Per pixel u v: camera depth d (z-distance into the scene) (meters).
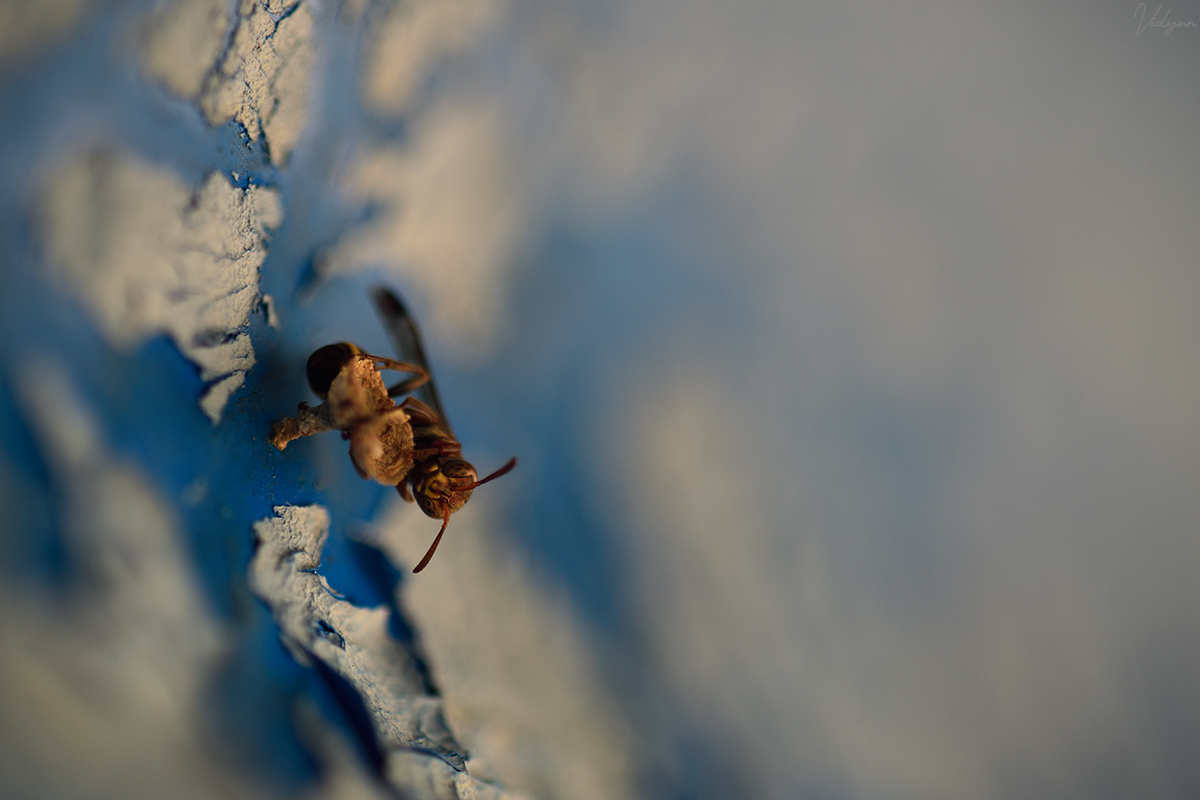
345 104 0.14
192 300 0.12
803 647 0.16
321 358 0.10
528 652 0.14
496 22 0.17
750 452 0.18
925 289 0.19
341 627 0.12
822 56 0.19
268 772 0.13
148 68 0.13
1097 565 0.16
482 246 0.17
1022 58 0.19
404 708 0.12
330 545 0.12
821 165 0.19
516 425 0.17
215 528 0.12
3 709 0.13
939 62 0.19
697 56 0.19
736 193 0.19
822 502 0.17
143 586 0.13
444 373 0.17
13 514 0.13
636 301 0.19
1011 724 0.15
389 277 0.16
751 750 0.14
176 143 0.12
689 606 0.16
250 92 0.12
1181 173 0.19
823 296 0.19
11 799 0.12
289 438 0.10
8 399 0.13
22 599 0.13
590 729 0.14
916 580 0.17
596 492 0.17
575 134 0.19
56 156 0.13
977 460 0.17
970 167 0.19
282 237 0.13
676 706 0.15
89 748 0.13
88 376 0.13
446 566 0.14
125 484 0.13
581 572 0.16
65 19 0.13
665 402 0.18
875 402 0.18
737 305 0.19
